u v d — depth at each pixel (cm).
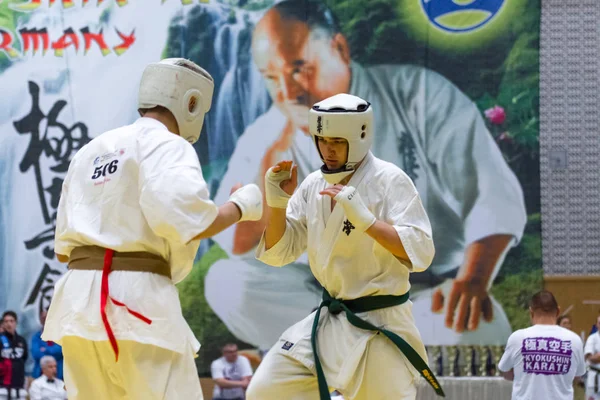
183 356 654
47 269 2048
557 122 2055
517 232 2012
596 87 2056
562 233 2047
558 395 1145
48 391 1917
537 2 2047
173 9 2061
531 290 2003
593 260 2041
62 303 656
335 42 2047
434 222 2019
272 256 838
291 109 2044
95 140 691
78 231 652
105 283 641
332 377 788
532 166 2028
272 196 812
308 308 2005
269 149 2042
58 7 2072
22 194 2059
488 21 2044
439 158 2031
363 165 798
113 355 642
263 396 805
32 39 2072
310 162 2038
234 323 2003
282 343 817
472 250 2009
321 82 2044
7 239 2050
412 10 2047
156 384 639
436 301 1997
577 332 2020
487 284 2000
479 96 2038
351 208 738
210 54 2053
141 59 2067
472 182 2025
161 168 640
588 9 2061
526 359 1155
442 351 1986
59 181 2064
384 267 788
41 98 2069
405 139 2036
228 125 2042
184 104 699
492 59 2042
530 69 2044
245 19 2053
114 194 652
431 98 2039
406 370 789
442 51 2044
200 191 633
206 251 2017
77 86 2070
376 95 2045
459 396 1908
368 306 789
